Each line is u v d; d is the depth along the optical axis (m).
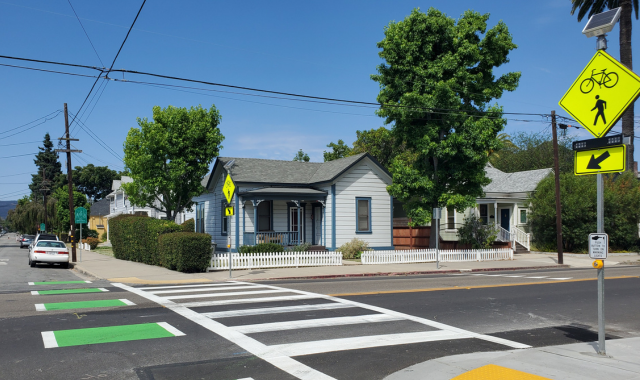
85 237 54.72
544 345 8.12
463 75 23.25
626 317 10.76
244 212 26.05
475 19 23.77
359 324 9.28
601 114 6.51
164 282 16.59
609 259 28.84
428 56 23.83
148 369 6.37
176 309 10.59
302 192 26.39
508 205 35.47
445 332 8.84
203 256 19.50
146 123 27.42
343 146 48.88
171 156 27.59
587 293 14.14
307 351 7.32
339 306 11.16
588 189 31.58
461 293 13.75
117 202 60.28
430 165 25.58
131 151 28.02
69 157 29.00
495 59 24.12
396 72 24.28
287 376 6.15
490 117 24.22
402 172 24.98
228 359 6.86
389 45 23.78
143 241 24.20
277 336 8.21
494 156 58.91
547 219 32.59
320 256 22.73
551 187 32.53
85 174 94.81
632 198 31.81
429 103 22.77
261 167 28.62
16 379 5.91
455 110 23.47
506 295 13.52
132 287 15.04
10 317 9.63
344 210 27.41
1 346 7.39
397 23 24.22
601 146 6.49
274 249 23.59
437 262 22.58
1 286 15.49
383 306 11.30
